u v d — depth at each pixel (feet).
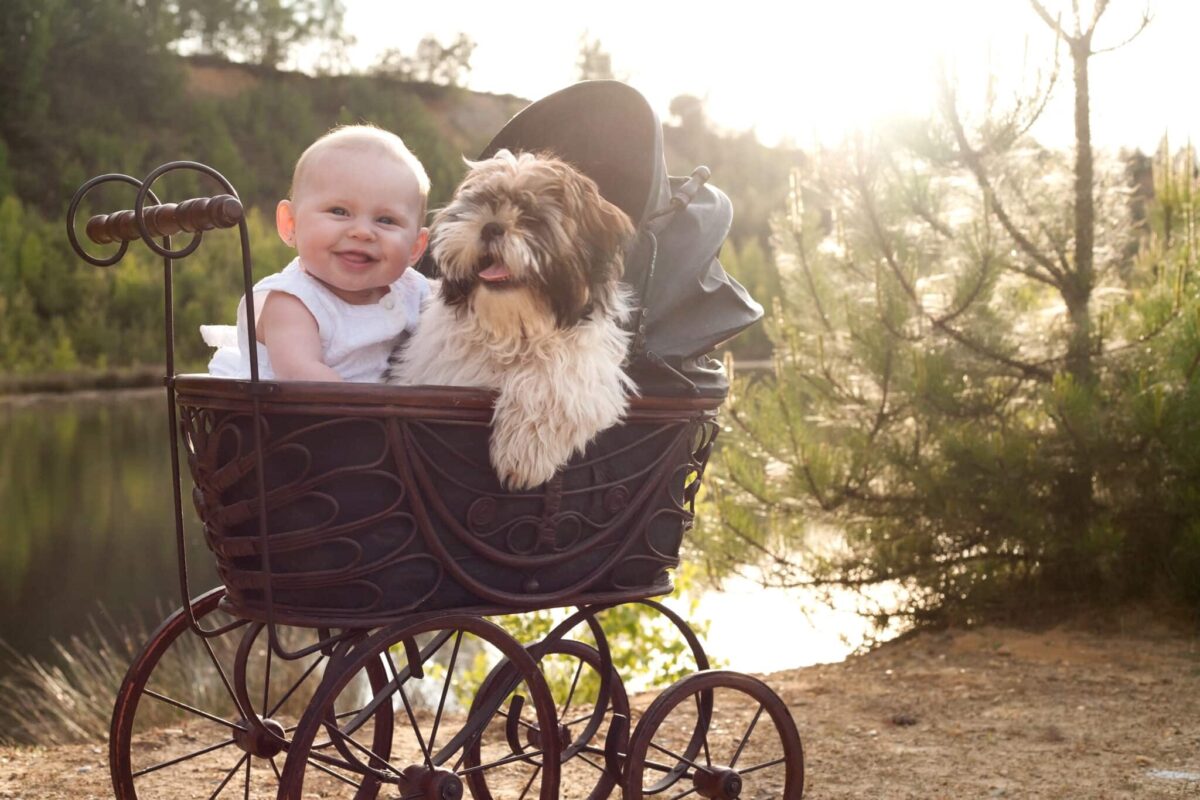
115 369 141.69
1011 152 20.61
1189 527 19.48
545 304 7.41
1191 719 14.39
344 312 8.66
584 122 9.82
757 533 21.27
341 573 7.56
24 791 11.76
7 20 239.71
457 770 9.71
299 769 7.41
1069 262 21.17
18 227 154.61
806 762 12.98
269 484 7.53
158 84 264.11
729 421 22.00
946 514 20.21
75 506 61.16
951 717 14.90
